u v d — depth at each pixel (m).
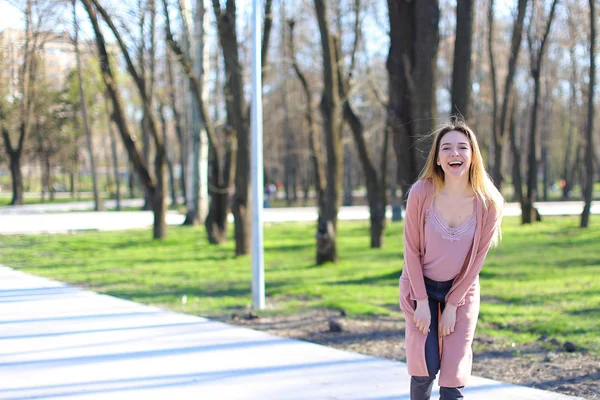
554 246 17.16
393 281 11.41
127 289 10.72
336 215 14.14
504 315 8.12
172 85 30.53
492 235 3.72
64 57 38.47
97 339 6.93
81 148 56.81
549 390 5.13
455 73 9.56
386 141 18.55
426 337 3.76
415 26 9.92
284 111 39.94
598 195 51.22
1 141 42.84
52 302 9.20
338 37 16.61
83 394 5.07
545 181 45.50
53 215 32.34
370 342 6.82
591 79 20.94
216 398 4.97
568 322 7.51
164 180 19.89
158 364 5.95
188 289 10.75
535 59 26.48
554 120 47.16
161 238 19.84
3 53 28.19
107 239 20.05
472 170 3.71
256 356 6.23
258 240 8.84
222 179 18.39
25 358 6.15
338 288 10.52
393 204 27.83
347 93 16.48
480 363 6.02
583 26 25.97
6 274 12.29
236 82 14.73
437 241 3.71
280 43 28.62
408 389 5.16
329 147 13.77
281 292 10.33
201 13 19.59
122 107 19.14
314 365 5.89
